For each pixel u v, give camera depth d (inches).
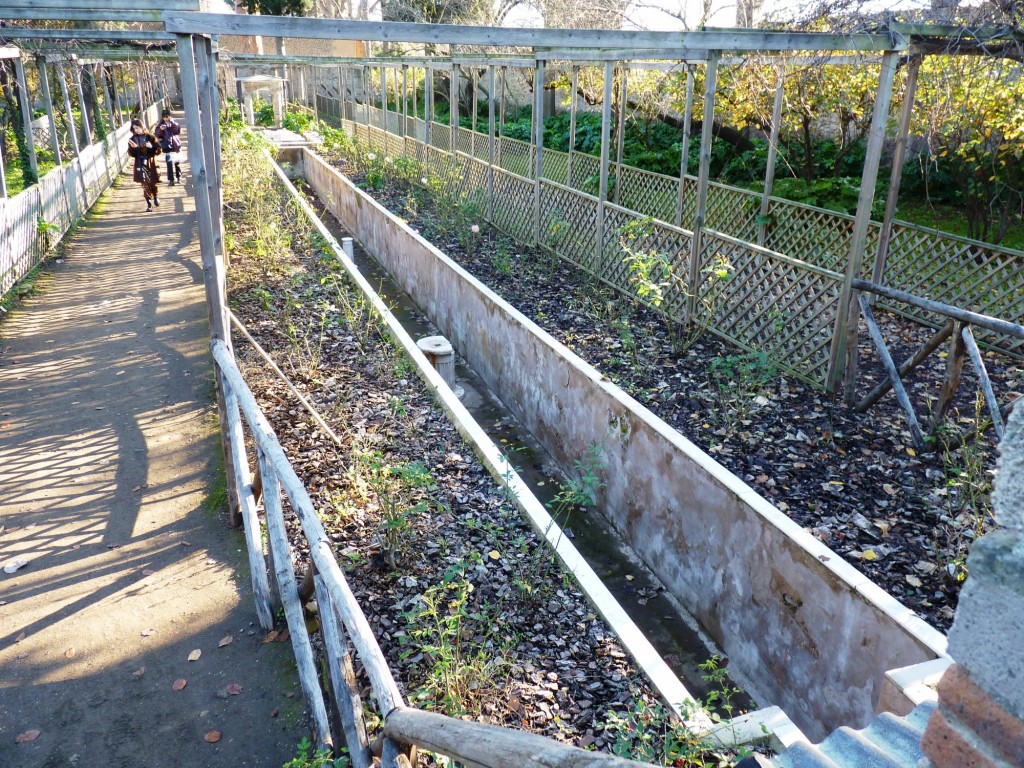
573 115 506.3
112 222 542.6
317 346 295.7
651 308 330.6
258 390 256.7
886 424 226.7
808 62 318.3
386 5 965.8
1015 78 290.0
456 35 211.3
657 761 114.0
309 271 387.2
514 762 54.1
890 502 188.1
